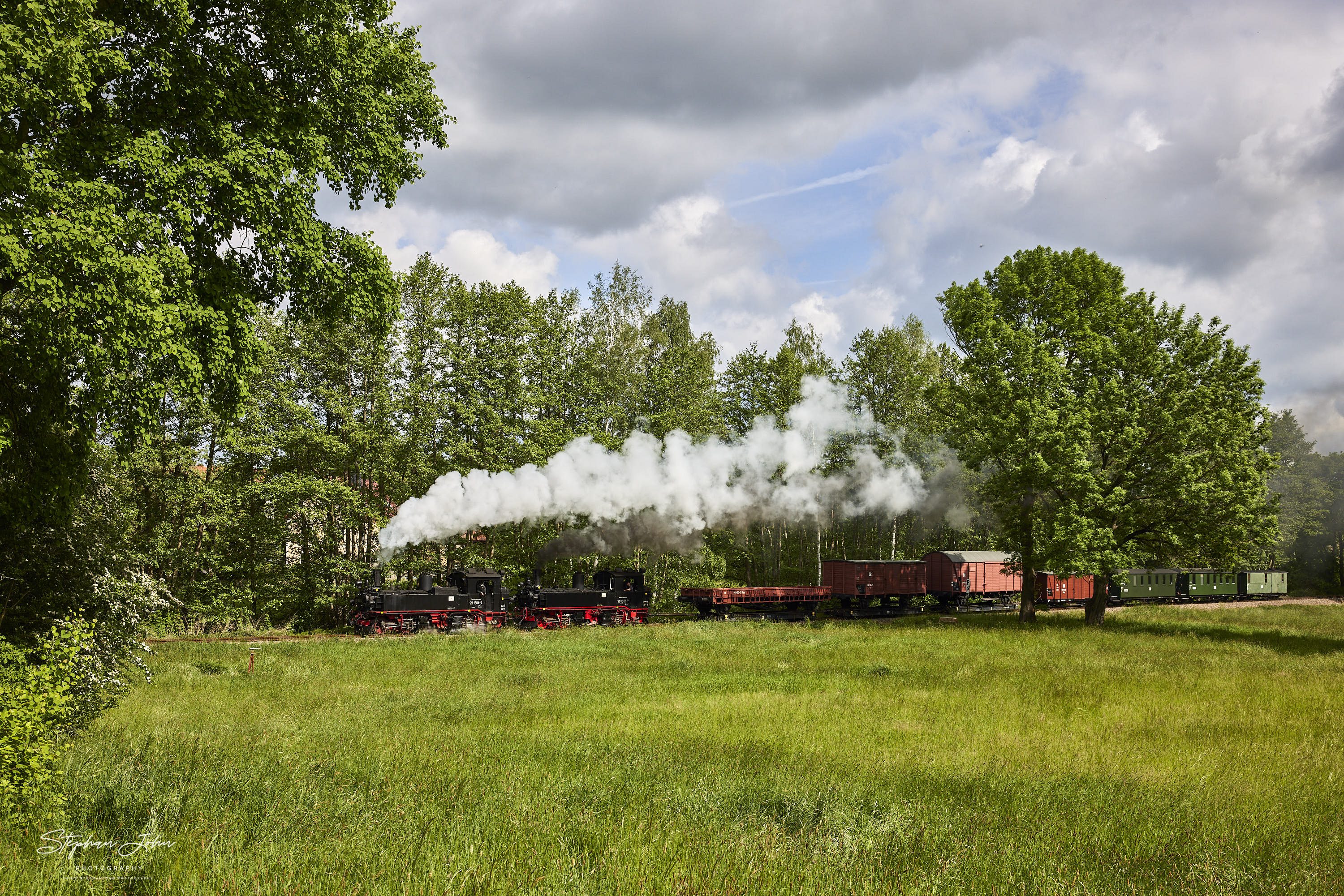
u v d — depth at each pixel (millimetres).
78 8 8836
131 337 8914
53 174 8758
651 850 5660
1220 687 17578
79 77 8945
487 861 5320
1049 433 31250
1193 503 30188
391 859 5227
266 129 11266
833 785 8602
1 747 6230
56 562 11297
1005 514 35031
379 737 10750
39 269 8461
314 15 11812
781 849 5938
